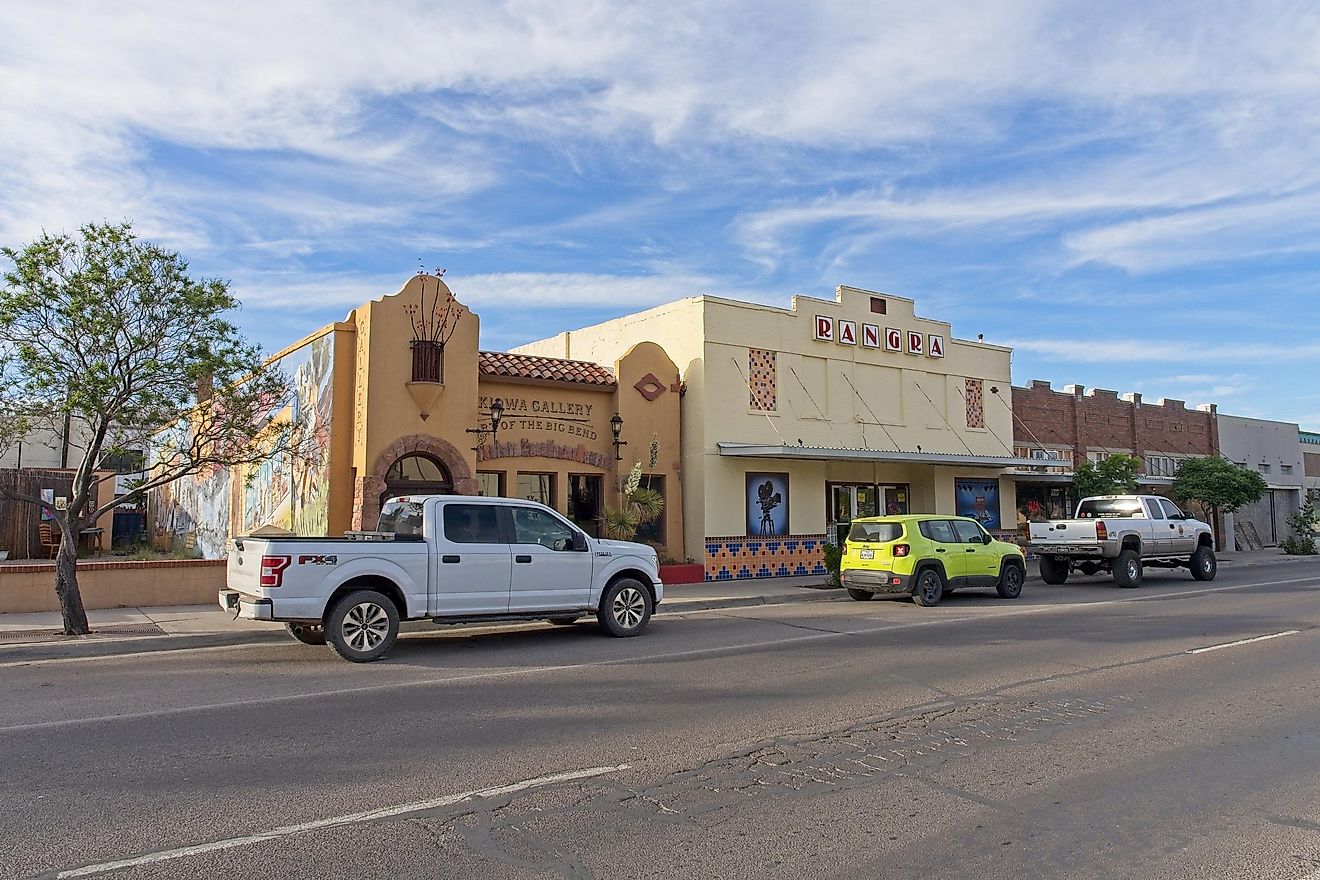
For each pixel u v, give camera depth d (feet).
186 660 35.88
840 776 20.18
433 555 36.91
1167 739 23.44
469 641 40.81
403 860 15.30
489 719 25.40
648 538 69.41
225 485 76.48
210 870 14.84
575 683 30.71
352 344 57.41
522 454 62.85
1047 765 21.08
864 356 82.53
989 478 92.22
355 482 55.62
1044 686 30.09
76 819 17.20
